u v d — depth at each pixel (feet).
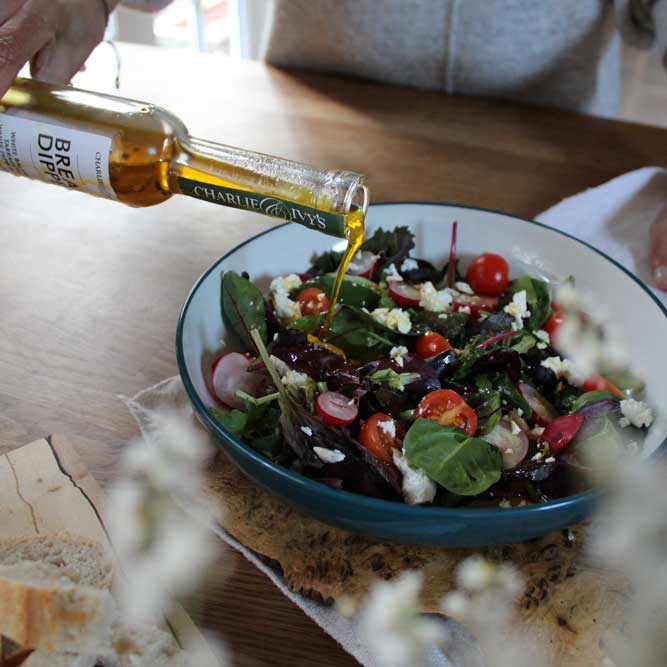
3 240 2.06
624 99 4.40
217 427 1.29
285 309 1.65
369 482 1.34
